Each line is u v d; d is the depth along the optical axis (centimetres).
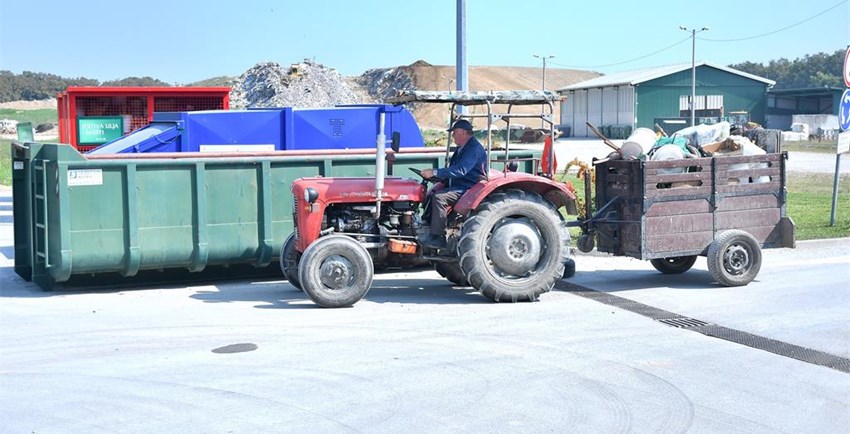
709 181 1047
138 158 1077
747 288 1041
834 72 15175
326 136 1319
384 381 673
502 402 624
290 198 1167
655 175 1020
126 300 1031
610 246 1066
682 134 1177
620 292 1031
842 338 802
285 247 1073
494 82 13150
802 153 4650
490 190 964
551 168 1084
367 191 1005
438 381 673
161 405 624
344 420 588
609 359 735
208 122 1252
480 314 913
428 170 980
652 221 1026
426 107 9275
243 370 708
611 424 579
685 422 584
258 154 1145
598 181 1084
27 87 12106
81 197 1041
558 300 986
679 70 6881
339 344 788
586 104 7581
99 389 664
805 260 1241
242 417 596
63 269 1038
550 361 729
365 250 959
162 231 1088
